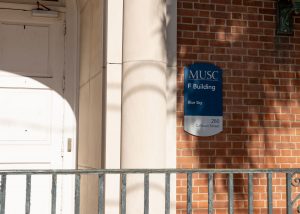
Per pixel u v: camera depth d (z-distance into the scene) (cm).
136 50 496
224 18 593
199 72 579
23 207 673
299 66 609
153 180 488
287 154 597
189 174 349
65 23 708
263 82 597
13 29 694
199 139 575
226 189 578
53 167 689
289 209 361
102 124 541
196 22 584
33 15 696
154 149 489
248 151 586
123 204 343
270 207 359
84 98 663
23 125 685
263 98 596
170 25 572
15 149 679
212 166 574
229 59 589
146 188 343
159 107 495
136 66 494
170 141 562
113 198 523
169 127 562
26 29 698
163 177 493
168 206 347
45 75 699
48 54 702
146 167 486
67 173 333
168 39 570
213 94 581
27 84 691
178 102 573
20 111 686
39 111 693
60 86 701
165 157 504
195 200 569
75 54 708
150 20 498
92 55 614
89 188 602
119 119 529
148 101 490
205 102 579
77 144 695
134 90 493
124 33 509
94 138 585
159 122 494
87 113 637
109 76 529
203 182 572
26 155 682
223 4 594
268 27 605
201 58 582
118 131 528
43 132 691
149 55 495
